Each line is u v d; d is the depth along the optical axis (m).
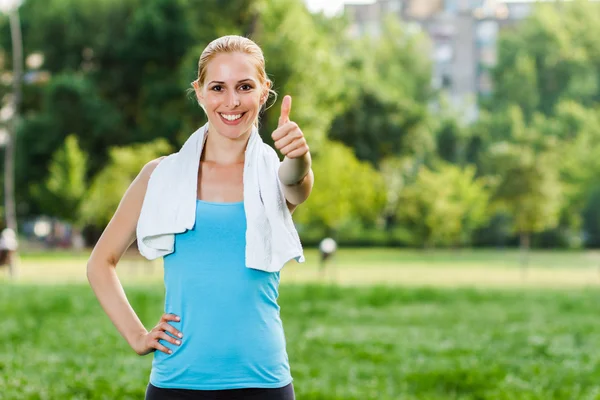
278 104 51.78
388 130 75.00
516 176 48.94
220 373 3.65
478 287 30.11
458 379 11.11
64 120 66.12
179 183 3.80
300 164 3.63
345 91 67.75
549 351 14.21
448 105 92.31
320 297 24.84
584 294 27.09
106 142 67.31
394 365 12.51
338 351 13.97
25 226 84.19
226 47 3.84
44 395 9.66
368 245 74.00
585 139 76.00
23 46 72.44
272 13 53.75
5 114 73.62
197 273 3.70
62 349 13.73
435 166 85.75
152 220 3.78
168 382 3.70
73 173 56.62
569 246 77.25
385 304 23.61
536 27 95.62
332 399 9.90
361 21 119.31
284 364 3.79
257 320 3.71
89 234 68.88
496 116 89.94
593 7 96.12
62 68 71.62
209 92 3.83
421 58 92.38
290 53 52.44
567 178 74.62
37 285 27.17
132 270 41.50
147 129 65.12
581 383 11.30
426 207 62.00
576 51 93.94
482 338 16.08
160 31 65.88
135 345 3.79
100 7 70.25
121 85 70.19
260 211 3.75
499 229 76.38
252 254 3.68
